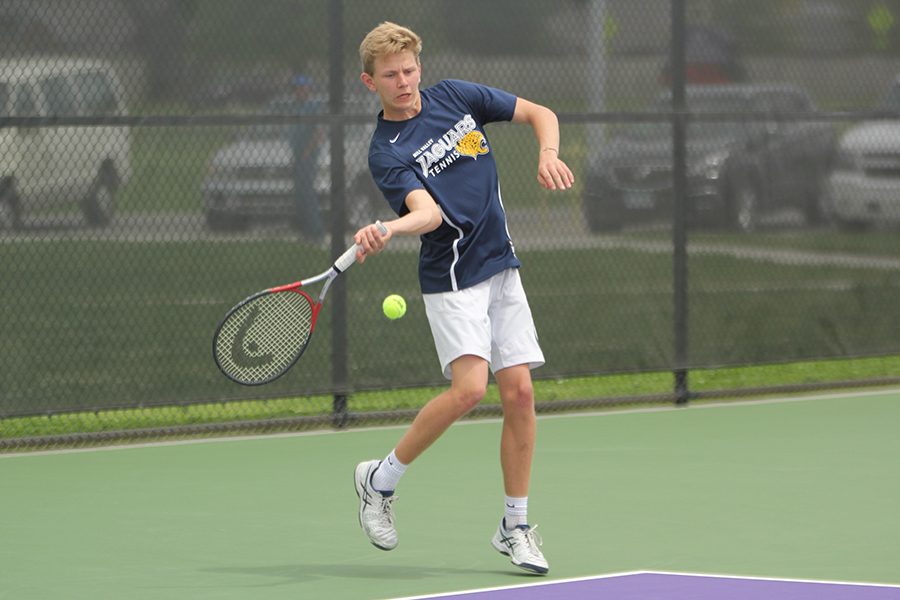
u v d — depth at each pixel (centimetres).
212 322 2161
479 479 1878
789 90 2494
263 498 1778
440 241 1403
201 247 2145
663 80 2394
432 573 1424
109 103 2077
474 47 2278
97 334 2108
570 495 1775
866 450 2045
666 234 2408
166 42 2097
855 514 1664
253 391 2184
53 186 2062
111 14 2069
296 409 2316
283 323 1449
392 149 1407
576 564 1454
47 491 1825
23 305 2067
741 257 2458
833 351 2538
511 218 2330
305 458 2023
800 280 2506
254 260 2173
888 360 2764
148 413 2247
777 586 1354
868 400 2456
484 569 1438
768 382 2623
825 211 2511
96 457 2033
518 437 1416
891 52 2561
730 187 2442
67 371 2098
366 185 2220
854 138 2527
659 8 2384
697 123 2409
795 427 2220
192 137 2125
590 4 2344
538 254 2344
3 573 1441
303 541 1565
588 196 2361
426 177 1400
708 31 2436
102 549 1536
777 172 2473
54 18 2044
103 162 2080
